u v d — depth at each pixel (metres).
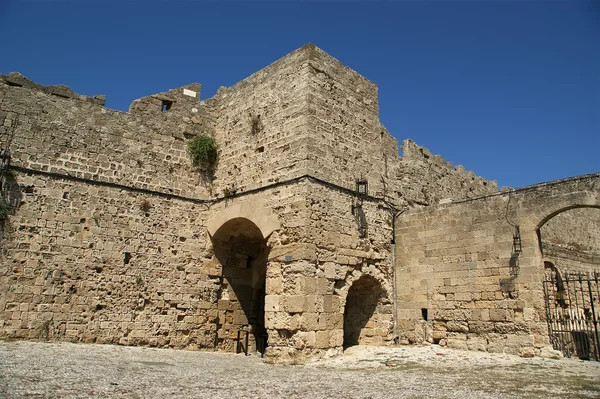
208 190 22.88
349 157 21.12
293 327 17.62
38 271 17.91
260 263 23.36
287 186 19.47
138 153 21.25
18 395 8.27
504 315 18.45
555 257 24.53
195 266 21.66
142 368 13.20
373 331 21.28
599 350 16.81
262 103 21.78
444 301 20.33
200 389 10.48
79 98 20.31
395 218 22.70
